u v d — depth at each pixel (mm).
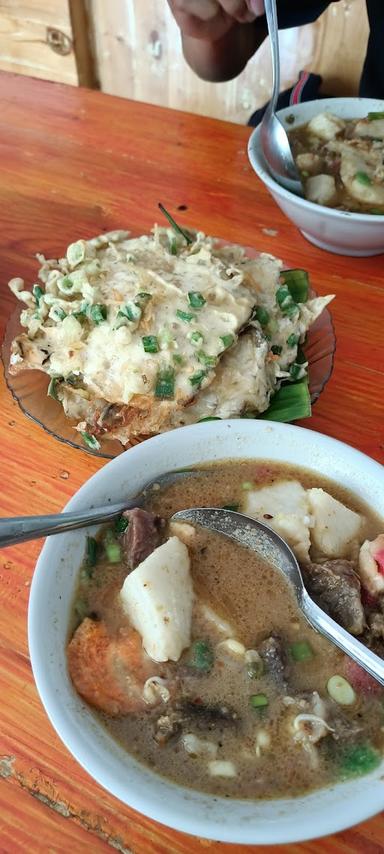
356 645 241
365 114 532
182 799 201
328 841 235
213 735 228
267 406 349
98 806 242
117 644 245
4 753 254
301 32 851
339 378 397
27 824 238
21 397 355
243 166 557
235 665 246
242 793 213
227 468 299
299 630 257
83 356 342
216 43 717
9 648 283
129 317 335
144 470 285
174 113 615
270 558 277
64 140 579
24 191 524
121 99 632
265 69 913
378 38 698
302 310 379
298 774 218
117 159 560
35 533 250
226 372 346
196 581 269
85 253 373
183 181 539
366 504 288
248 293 361
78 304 352
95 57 1007
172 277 358
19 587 303
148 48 957
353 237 434
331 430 370
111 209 510
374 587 265
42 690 211
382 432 370
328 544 277
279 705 237
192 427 290
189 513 283
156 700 235
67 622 246
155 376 331
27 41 977
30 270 456
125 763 213
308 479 296
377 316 434
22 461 354
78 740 202
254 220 503
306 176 483
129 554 266
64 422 347
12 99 627
